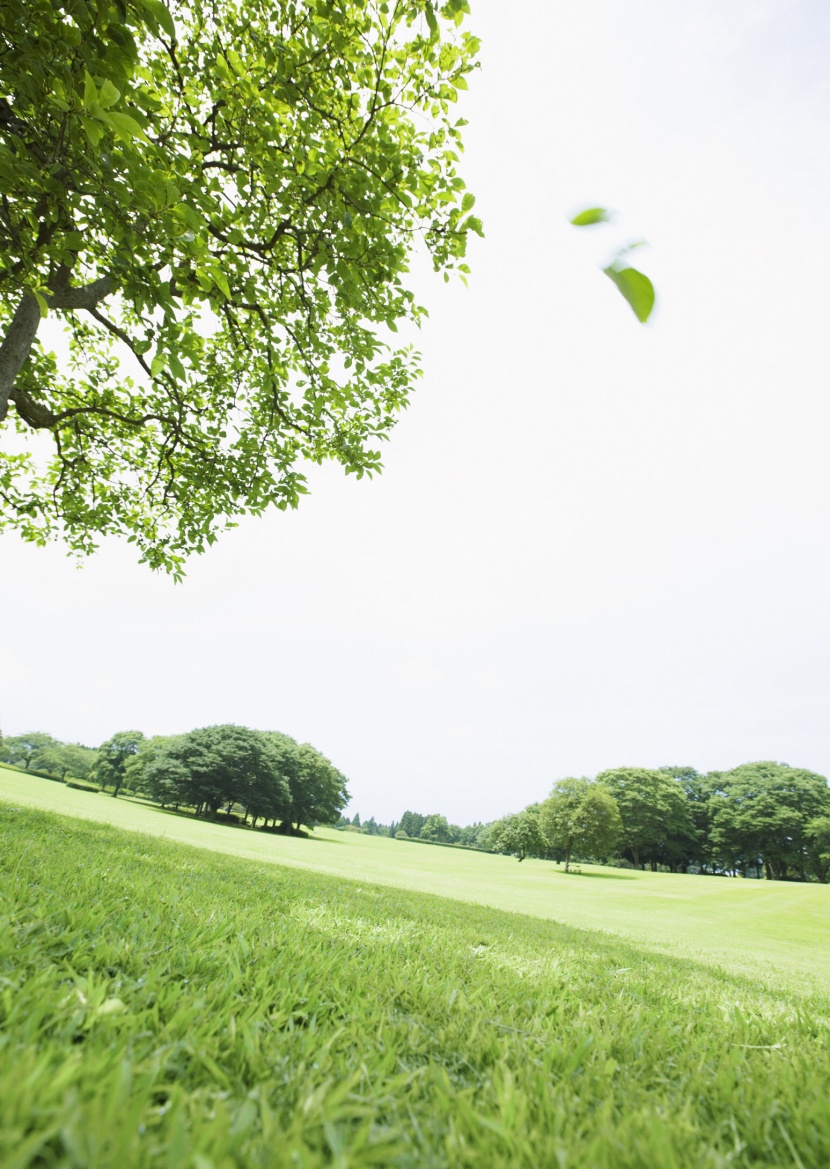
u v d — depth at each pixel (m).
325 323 7.68
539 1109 1.48
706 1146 1.37
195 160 4.80
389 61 5.90
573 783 65.69
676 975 5.30
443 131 6.07
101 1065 1.27
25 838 5.84
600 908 20.88
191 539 10.45
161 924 3.00
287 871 9.68
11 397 7.05
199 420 9.97
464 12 5.10
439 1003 2.48
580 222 0.53
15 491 10.93
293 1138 1.07
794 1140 1.50
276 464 9.65
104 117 2.70
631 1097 1.72
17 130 4.22
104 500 11.25
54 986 1.86
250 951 2.82
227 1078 1.46
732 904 28.88
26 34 3.49
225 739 78.00
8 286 7.08
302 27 5.84
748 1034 2.74
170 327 4.26
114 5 3.55
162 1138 1.09
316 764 85.00
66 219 4.64
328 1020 2.13
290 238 6.64
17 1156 0.86
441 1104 1.45
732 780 81.56
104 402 10.27
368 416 9.45
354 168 5.74
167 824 30.03
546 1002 2.86
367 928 4.59
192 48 6.16
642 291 0.53
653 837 73.75
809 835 69.06
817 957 13.10
